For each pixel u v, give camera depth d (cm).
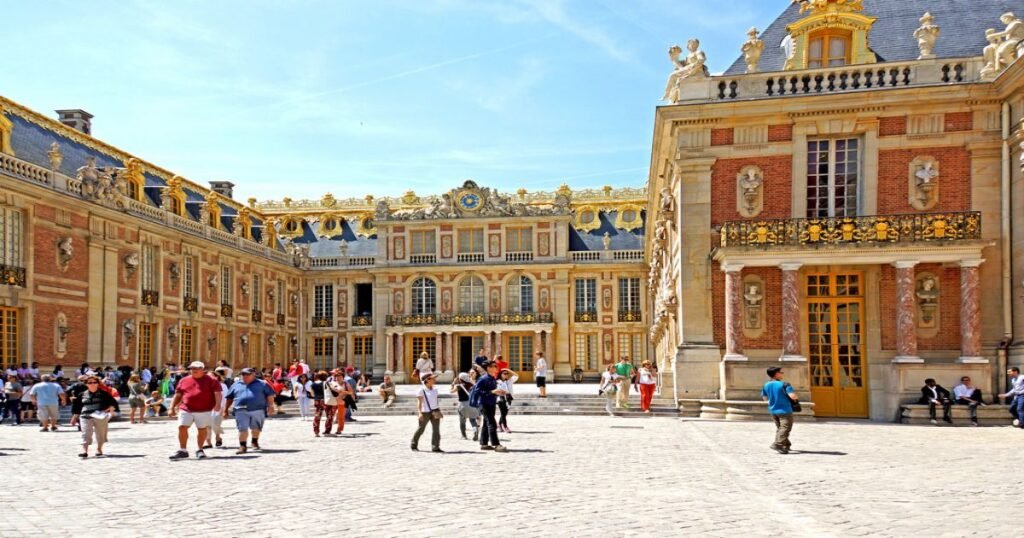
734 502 1026
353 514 970
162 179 4412
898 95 2341
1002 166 2295
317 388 2075
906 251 2264
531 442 1777
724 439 1792
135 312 3706
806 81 2441
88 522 938
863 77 2402
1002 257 2280
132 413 2528
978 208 2316
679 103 2464
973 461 1402
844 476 1236
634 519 925
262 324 5072
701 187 2464
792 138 2428
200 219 4412
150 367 3822
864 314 2377
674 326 2836
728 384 2328
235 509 1009
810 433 1917
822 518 924
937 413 2184
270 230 5416
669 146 2722
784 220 2339
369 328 5672
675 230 2734
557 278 5503
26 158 3225
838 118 2395
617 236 5662
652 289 4847
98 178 3503
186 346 4169
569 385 4916
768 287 2381
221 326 4516
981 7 2584
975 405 2131
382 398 2956
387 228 5650
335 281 5756
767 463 1390
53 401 2264
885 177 2377
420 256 5619
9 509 1021
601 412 2622
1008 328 2256
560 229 5534
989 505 994
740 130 2458
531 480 1220
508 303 5544
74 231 3325
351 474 1309
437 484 1191
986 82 2288
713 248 2445
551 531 867
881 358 2339
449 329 5484
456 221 5578
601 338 5494
